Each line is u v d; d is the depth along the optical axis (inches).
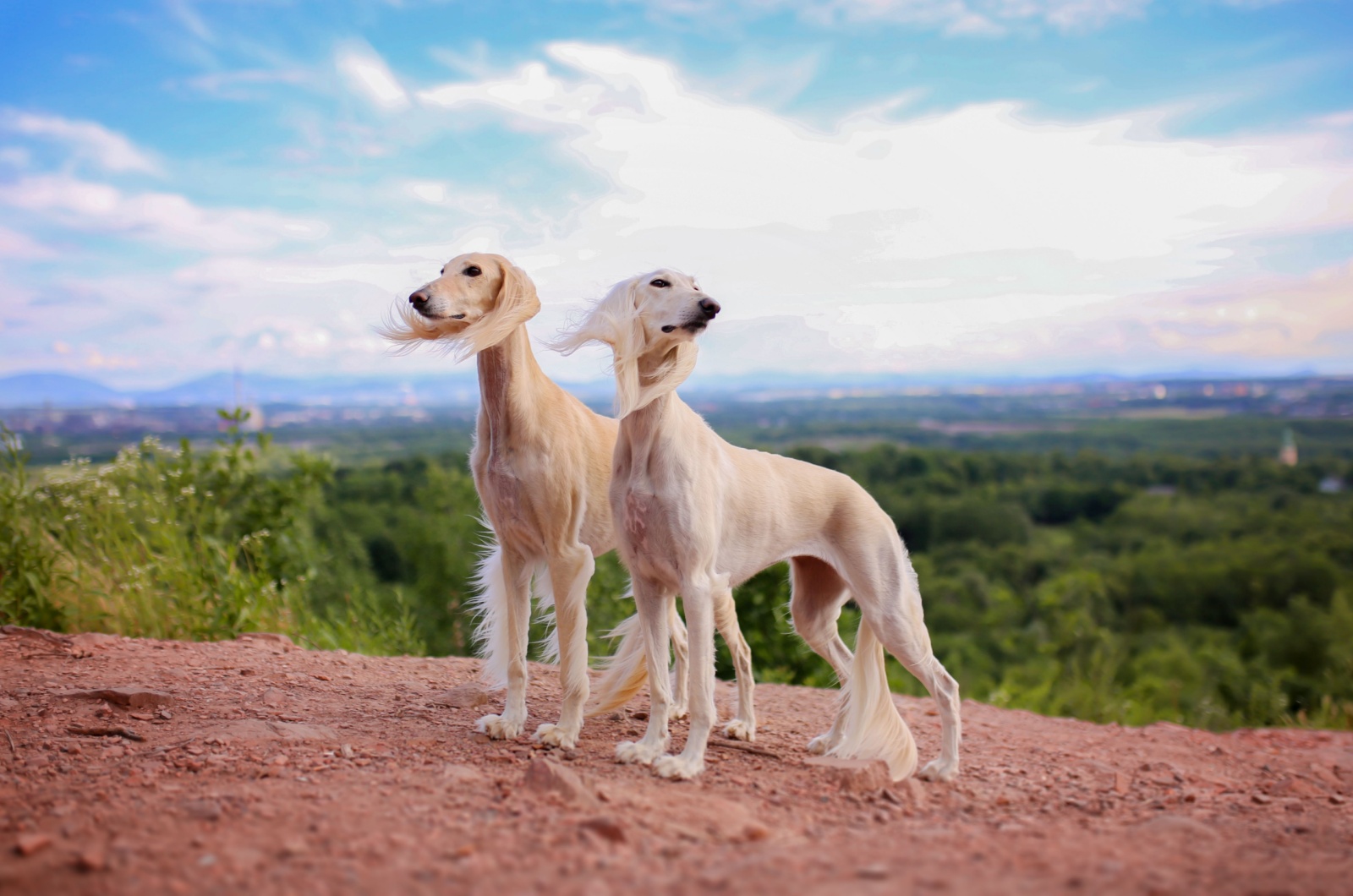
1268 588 1357.0
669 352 165.6
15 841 116.6
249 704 200.1
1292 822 156.3
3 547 277.1
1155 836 137.8
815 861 116.7
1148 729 275.9
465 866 112.0
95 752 162.4
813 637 207.2
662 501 167.3
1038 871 115.1
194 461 335.6
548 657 202.7
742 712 208.8
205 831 122.1
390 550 521.0
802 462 193.3
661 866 115.2
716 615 202.7
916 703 290.2
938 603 1279.5
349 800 136.8
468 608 374.3
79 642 247.8
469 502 522.9
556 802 137.4
